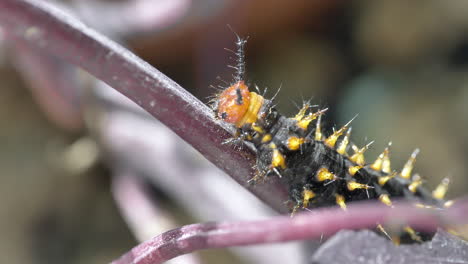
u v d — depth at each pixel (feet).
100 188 0.60
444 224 0.37
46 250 0.57
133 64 0.34
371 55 0.73
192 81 0.70
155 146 0.53
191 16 0.60
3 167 0.59
